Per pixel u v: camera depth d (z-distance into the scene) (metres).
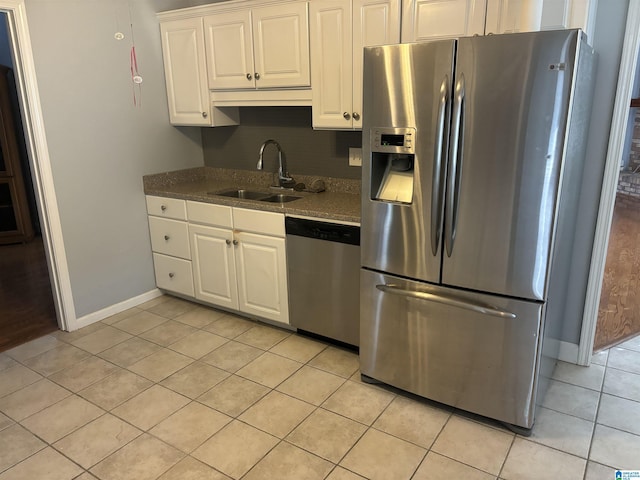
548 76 1.81
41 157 2.93
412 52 2.04
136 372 2.75
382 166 2.37
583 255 2.62
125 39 3.26
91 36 3.07
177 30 3.36
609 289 3.24
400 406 2.42
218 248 3.27
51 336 3.19
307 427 2.27
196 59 3.32
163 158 3.65
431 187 2.12
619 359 2.84
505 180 1.97
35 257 4.93
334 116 2.85
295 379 2.65
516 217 1.99
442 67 1.99
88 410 2.42
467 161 2.03
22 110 2.88
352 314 2.79
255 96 3.16
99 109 3.19
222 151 3.83
